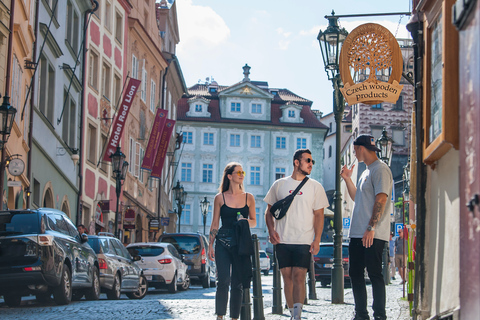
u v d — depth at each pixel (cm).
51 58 2680
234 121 8712
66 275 1444
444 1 540
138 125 4303
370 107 6700
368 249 806
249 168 8725
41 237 1377
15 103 2144
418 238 675
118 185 2709
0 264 1361
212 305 1412
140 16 4475
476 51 364
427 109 641
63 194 2919
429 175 664
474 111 370
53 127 2697
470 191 378
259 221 8638
